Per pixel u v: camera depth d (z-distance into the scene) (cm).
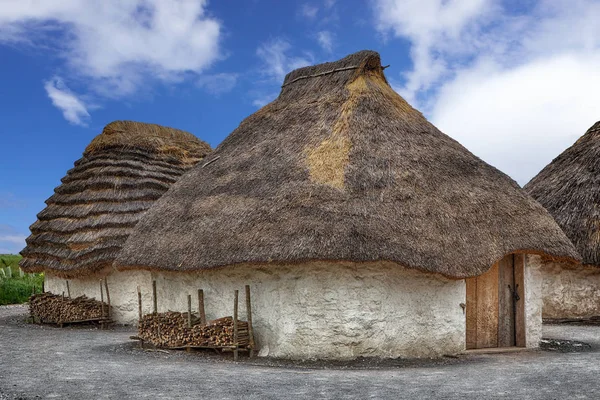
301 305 1025
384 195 1077
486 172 1245
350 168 1117
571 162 1962
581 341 1291
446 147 1255
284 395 693
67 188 1861
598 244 1602
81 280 1766
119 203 1741
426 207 1079
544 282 1714
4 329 1555
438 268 995
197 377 818
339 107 1264
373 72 1389
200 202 1227
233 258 1030
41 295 1773
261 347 1074
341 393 705
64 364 948
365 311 1012
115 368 907
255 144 1320
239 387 741
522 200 1218
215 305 1173
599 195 1695
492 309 1185
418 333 1053
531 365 938
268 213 1070
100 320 1622
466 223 1090
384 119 1246
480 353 1113
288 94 1447
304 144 1212
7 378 808
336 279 1015
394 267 1038
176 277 1275
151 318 1197
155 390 722
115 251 1642
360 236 988
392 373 870
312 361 998
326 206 1042
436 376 834
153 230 1262
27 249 1927
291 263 985
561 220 1717
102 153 1891
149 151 1927
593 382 764
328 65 1430
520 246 1112
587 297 1673
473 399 670
